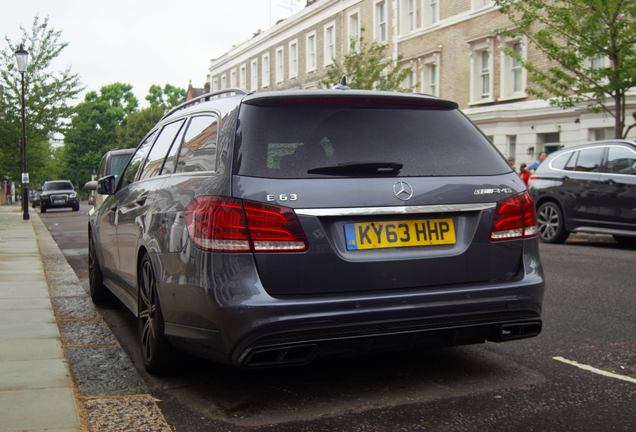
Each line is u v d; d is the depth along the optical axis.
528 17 14.57
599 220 10.91
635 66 12.94
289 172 3.17
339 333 3.11
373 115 3.48
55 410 3.09
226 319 3.05
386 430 2.96
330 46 37.41
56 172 76.81
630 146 10.75
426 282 3.29
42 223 21.14
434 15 28.06
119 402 3.32
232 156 3.21
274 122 3.30
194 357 3.84
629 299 6.08
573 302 5.96
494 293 3.37
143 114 81.88
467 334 3.43
